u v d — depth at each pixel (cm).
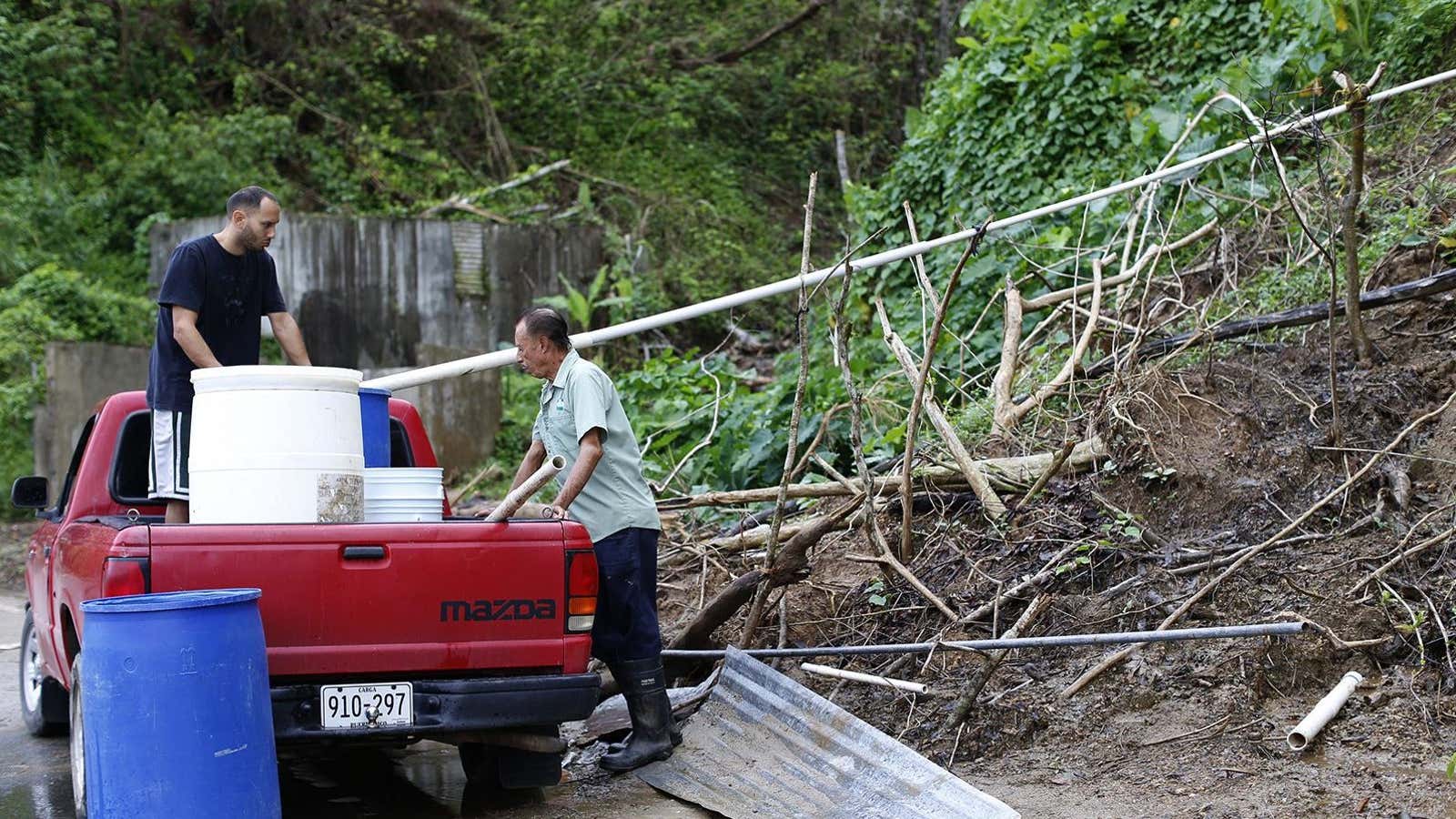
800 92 2331
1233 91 953
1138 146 1012
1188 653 516
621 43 2312
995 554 603
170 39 1989
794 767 472
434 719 439
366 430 529
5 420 1360
